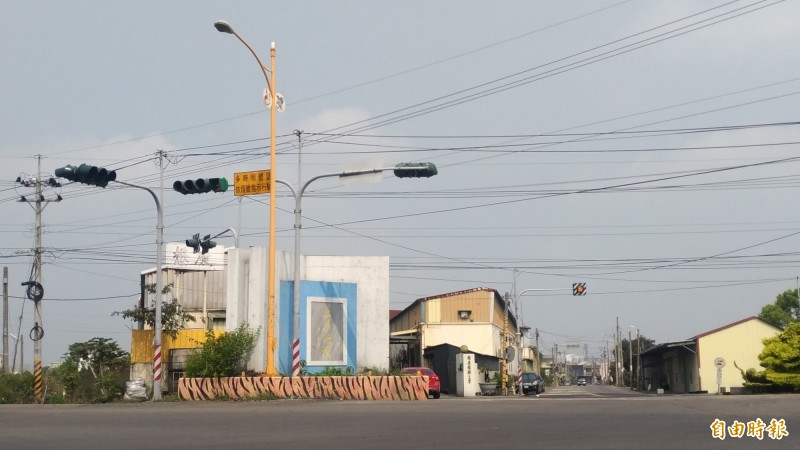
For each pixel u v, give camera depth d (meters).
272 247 29.17
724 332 52.97
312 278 36.34
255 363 31.72
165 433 16.39
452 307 63.69
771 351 38.44
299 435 15.46
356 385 28.28
